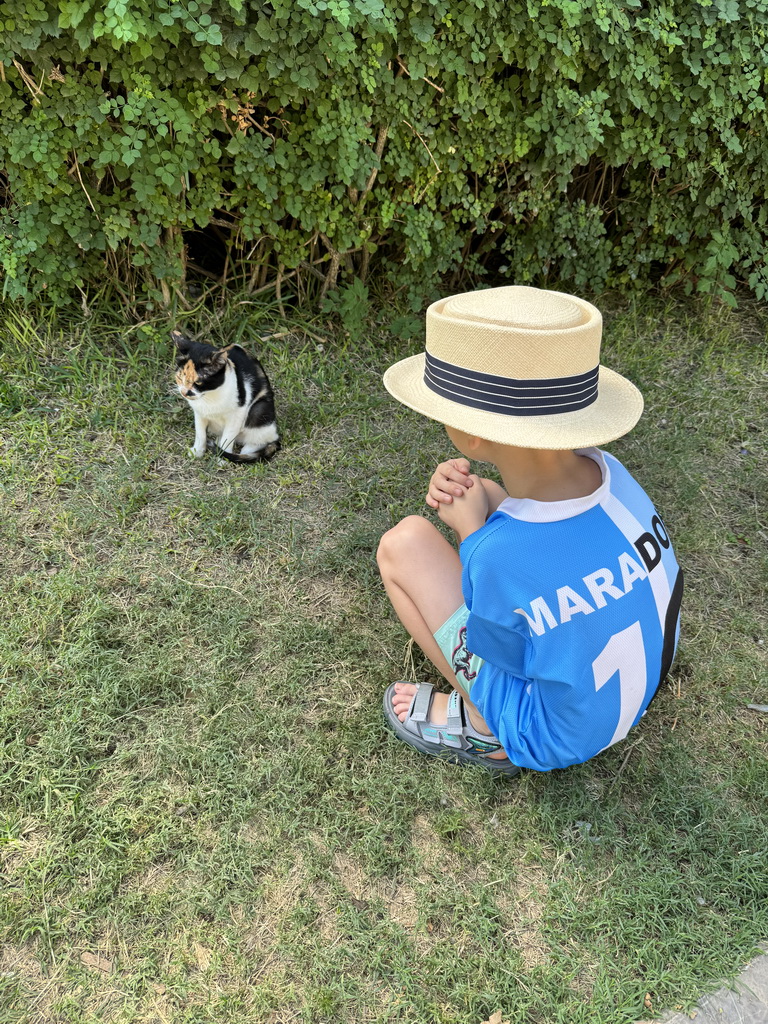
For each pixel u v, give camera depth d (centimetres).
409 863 197
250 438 318
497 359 158
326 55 290
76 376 337
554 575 166
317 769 214
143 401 337
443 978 175
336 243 359
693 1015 170
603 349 416
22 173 304
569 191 428
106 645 243
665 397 389
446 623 205
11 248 319
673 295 470
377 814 206
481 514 196
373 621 263
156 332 356
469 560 172
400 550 211
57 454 305
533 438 158
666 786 217
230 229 375
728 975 177
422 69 321
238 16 276
